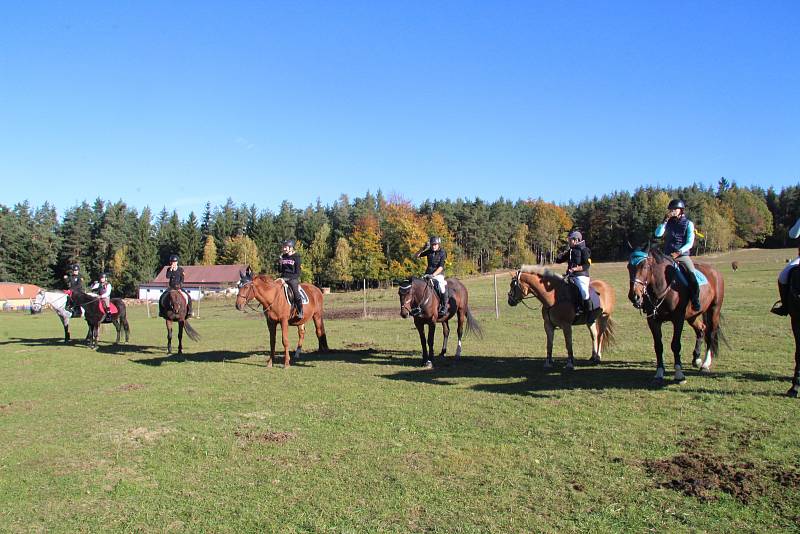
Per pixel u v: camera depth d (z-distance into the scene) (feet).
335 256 256.11
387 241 238.07
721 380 31.96
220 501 18.85
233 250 322.34
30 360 55.21
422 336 42.47
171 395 35.53
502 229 300.40
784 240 320.29
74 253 312.91
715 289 33.76
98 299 64.49
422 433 25.20
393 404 30.71
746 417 24.98
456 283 46.93
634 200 335.26
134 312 161.07
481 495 18.44
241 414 30.09
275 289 44.01
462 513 17.20
